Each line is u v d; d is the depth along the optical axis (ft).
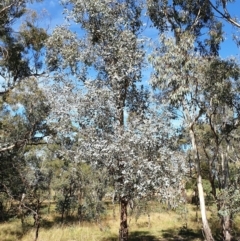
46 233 58.80
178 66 43.14
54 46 46.78
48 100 44.91
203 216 47.21
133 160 38.52
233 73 44.91
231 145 58.18
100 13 43.83
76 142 44.32
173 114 46.34
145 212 73.77
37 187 69.36
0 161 52.75
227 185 49.24
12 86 53.01
